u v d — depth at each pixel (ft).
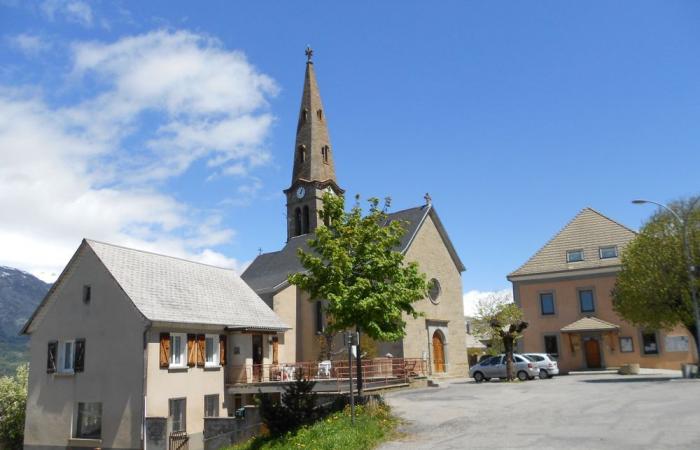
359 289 63.93
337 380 85.56
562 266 138.62
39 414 88.28
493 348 146.82
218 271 113.39
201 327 90.48
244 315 103.04
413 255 126.00
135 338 81.71
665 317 94.48
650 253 95.96
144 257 97.71
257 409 72.08
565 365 133.49
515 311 128.47
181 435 77.51
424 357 120.98
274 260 155.33
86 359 85.51
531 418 54.08
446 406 66.33
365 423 53.98
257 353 103.96
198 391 88.48
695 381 79.97
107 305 85.56
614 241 136.26
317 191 168.55
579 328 128.26
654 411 53.36
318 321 126.21
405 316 118.21
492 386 92.02
